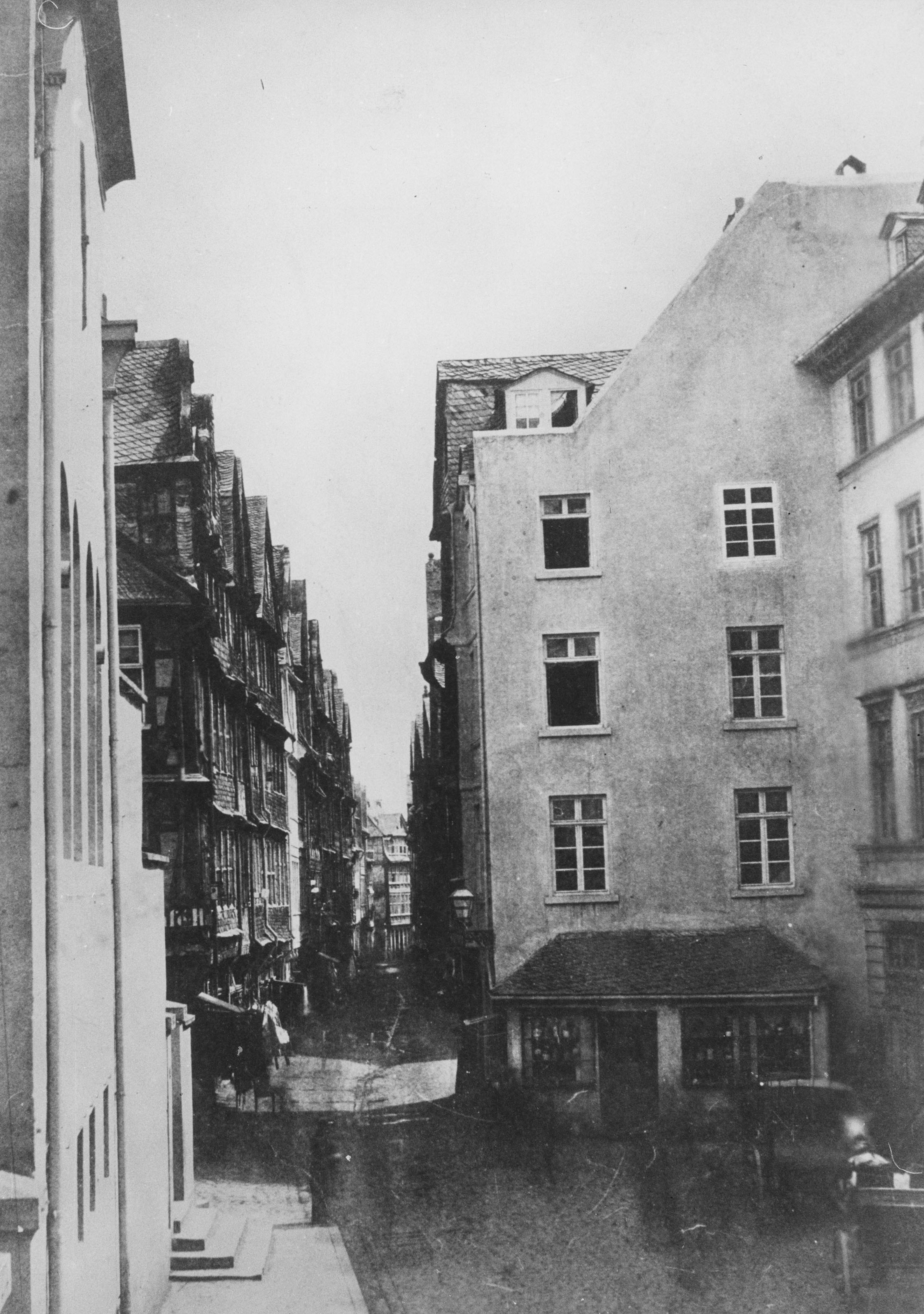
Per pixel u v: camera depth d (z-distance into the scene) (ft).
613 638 85.76
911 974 73.77
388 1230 52.19
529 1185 59.98
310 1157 67.67
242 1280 45.78
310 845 157.89
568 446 87.25
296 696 152.46
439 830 127.13
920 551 73.15
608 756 84.79
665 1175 61.11
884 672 77.00
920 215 77.51
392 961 237.66
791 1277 43.34
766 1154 54.85
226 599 101.55
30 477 26.03
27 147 26.63
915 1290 38.19
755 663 85.40
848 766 81.41
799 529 85.61
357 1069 99.55
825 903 81.20
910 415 73.97
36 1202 23.82
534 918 83.56
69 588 32.48
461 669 93.50
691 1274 44.21
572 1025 79.25
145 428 87.71
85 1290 30.19
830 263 86.94
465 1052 88.79
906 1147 53.36
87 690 35.83
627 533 86.53
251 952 102.22
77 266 33.71
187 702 83.35
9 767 25.39
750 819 83.76
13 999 25.04
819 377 86.69
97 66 36.83
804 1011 77.87
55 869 26.61
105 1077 35.27
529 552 86.69
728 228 87.10
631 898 83.46
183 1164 52.70
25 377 26.14
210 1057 83.87
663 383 87.40
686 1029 77.82
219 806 89.45
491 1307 41.29
